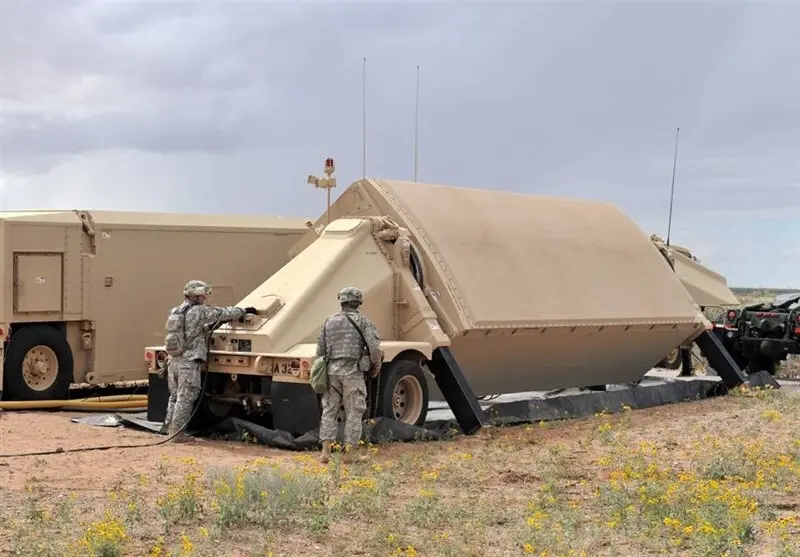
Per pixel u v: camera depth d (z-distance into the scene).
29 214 17.11
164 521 8.31
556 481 10.46
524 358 16.39
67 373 17.27
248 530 8.14
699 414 16.52
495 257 16.02
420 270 15.08
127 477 10.47
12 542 7.53
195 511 8.59
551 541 7.79
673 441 13.32
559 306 16.39
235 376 13.48
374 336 12.09
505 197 17.55
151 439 13.42
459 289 15.09
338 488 9.88
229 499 8.52
